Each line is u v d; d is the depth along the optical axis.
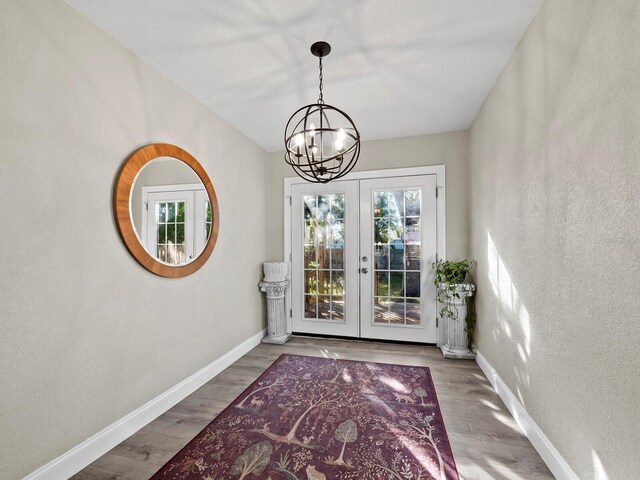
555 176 1.45
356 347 3.35
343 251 3.68
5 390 1.27
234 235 3.06
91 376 1.61
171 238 2.17
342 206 3.69
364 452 1.62
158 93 2.11
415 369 2.71
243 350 3.14
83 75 1.59
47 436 1.41
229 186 2.98
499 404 2.11
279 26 1.72
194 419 1.97
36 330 1.37
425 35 1.80
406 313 3.48
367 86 2.37
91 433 1.60
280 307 3.60
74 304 1.53
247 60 2.03
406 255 3.47
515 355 1.94
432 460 1.56
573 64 1.30
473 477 1.44
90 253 1.62
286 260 3.83
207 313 2.59
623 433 1.02
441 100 2.61
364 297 3.60
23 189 1.33
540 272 1.61
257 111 2.76
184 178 2.32
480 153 2.77
